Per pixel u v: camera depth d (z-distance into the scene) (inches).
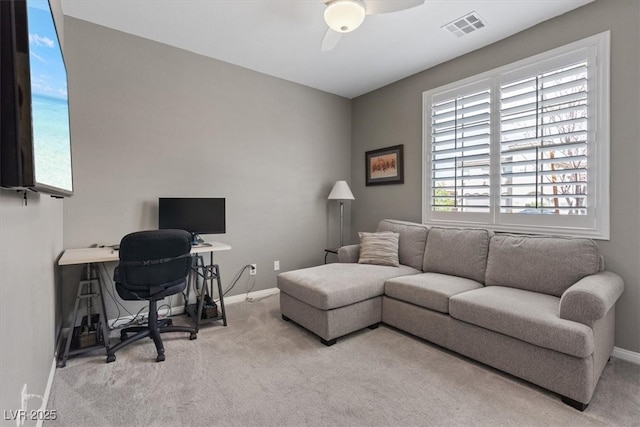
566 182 100.2
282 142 154.8
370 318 109.1
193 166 128.3
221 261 138.0
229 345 98.7
